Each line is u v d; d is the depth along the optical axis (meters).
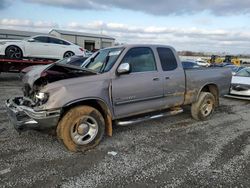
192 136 5.40
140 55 5.19
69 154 4.37
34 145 4.70
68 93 4.22
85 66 5.27
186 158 4.30
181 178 3.65
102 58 5.19
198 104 6.41
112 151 4.54
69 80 4.35
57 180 3.54
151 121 6.37
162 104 5.54
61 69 4.88
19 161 4.06
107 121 4.79
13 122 4.49
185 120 6.56
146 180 3.59
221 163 4.13
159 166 4.00
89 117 4.49
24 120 4.25
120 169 3.89
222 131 5.79
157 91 5.34
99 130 4.63
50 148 4.59
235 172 3.84
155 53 5.45
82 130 4.43
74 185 3.43
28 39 12.59
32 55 12.59
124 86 4.82
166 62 5.61
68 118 4.29
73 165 3.98
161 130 5.73
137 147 4.74
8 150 4.45
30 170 3.79
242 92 9.41
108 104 4.67
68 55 13.77
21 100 4.77
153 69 5.36
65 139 4.33
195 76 6.16
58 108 4.14
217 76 6.76
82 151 4.49
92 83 4.48
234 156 4.41
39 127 4.21
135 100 5.02
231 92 9.66
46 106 4.09
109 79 4.66
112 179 3.60
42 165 3.95
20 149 4.51
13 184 3.41
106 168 3.91
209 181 3.58
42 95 4.14
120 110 4.88
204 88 6.84
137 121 5.16
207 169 3.93
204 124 6.29
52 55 13.20
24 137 5.05
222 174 3.78
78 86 4.34
